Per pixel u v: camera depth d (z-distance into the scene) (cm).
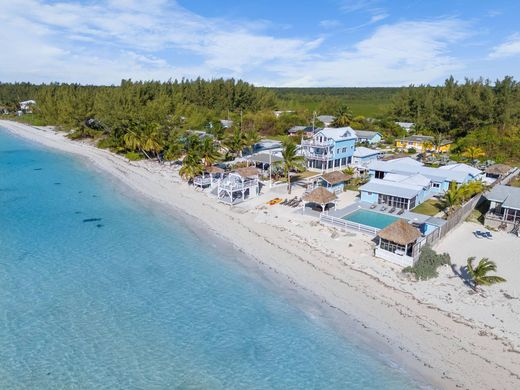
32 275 3481
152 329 2788
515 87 10725
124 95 11312
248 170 5616
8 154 9219
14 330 2742
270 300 3138
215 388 2284
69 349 2573
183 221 4831
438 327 2703
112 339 2678
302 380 2338
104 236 4381
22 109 17725
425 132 11006
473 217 4716
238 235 4344
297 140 9825
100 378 2344
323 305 3041
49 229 4566
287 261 3719
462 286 3164
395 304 2977
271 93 16138
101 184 6594
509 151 8200
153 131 7956
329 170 7088
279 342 2658
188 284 3378
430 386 2253
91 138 11244
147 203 5556
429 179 5556
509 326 2673
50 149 9950
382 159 7494
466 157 8112
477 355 2444
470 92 10625
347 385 2292
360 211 4841
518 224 4222
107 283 3375
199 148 6438
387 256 3572
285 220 4634
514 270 3394
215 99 14800
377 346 2586
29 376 2347
